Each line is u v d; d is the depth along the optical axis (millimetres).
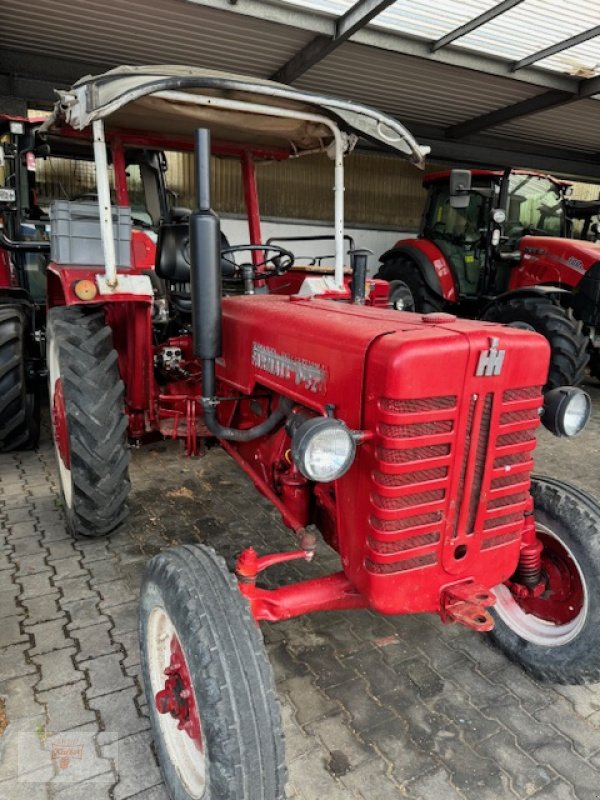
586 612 1800
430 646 2146
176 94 2070
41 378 3828
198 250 1806
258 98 2240
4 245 3539
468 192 5012
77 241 2623
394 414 1366
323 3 4977
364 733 1746
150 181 4090
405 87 7047
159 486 3393
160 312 3082
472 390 1440
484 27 5469
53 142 3939
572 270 5555
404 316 1778
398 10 5199
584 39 5617
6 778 1571
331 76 6695
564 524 1861
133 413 2881
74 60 5977
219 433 2008
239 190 8172
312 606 1547
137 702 1835
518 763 1661
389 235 9625
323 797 1539
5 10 5020
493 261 6246
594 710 1865
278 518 3039
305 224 8789
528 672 1994
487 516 1574
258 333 2031
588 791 1581
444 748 1703
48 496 3225
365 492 1482
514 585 1987
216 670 1268
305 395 1725
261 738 1253
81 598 2338
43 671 1949
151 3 4938
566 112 7988
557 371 4922
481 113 8000
